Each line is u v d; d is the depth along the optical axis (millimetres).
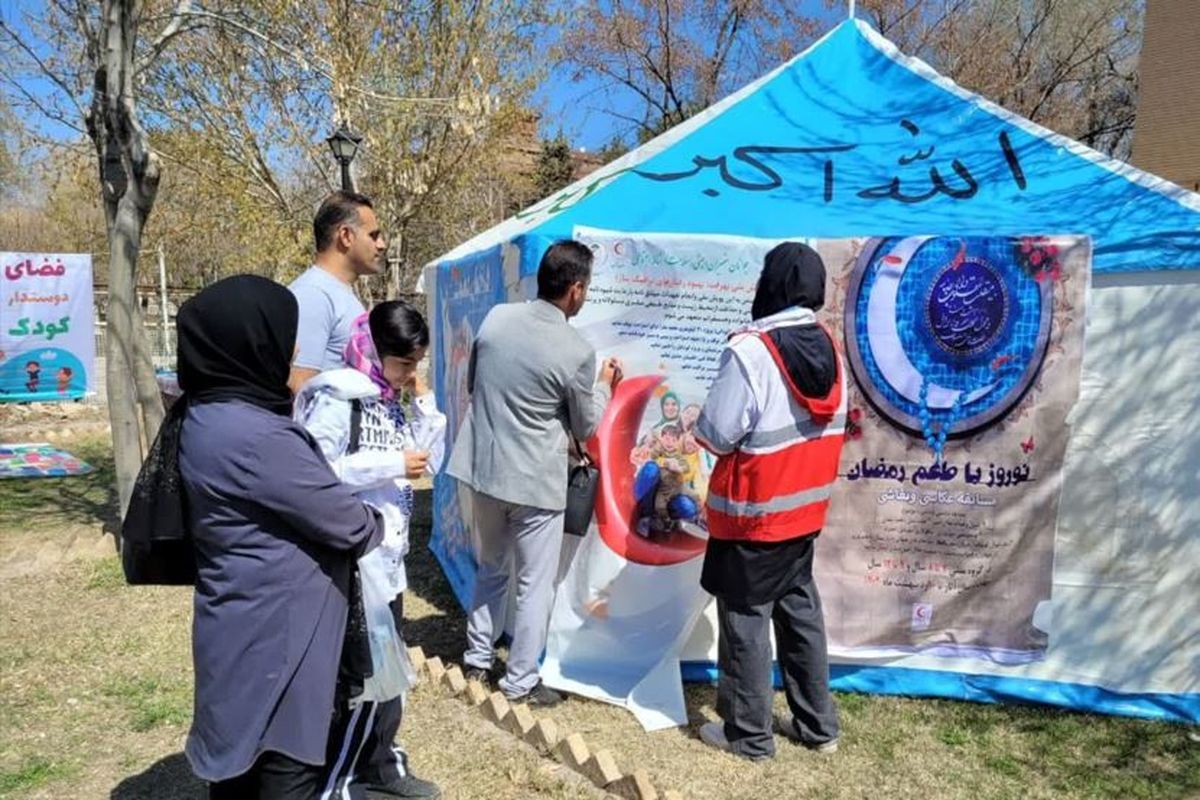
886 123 5000
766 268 3203
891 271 3779
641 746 3449
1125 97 21203
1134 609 3738
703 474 3867
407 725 3520
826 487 3244
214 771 1960
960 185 4367
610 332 3881
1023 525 3742
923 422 3793
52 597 5125
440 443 3049
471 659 3893
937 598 3850
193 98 11625
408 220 13594
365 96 9742
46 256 12672
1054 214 3977
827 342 3182
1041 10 20453
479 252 4988
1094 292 3717
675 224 4176
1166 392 3664
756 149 4918
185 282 27109
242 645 1956
